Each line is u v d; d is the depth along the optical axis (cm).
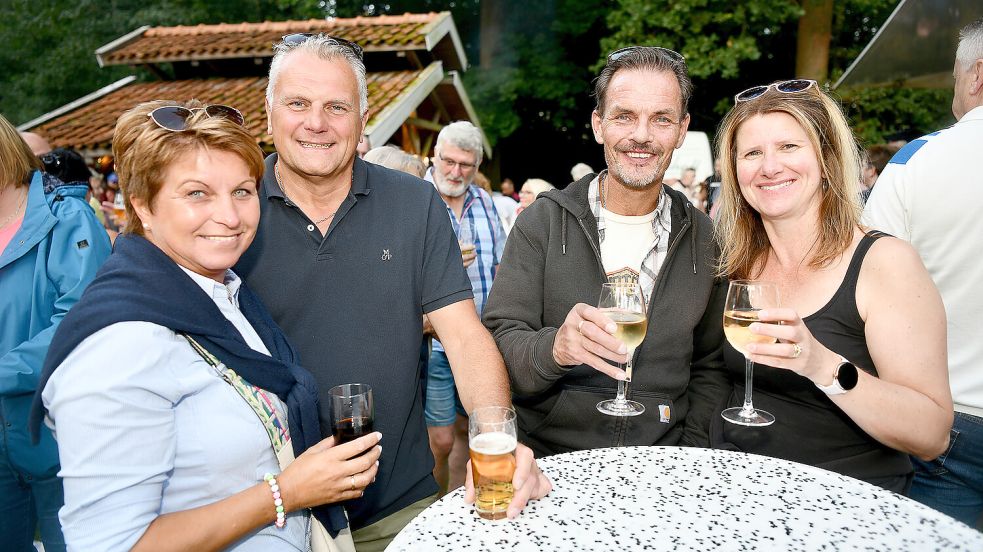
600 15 1580
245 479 130
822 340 174
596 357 166
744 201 202
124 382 110
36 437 121
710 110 1638
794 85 184
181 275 130
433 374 389
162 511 122
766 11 1262
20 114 1984
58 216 217
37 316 211
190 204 128
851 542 118
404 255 191
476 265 409
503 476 127
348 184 189
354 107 180
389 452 192
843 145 177
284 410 142
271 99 180
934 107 1020
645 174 204
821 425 178
